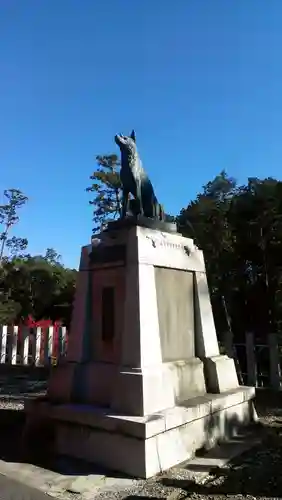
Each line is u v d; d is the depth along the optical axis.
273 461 5.00
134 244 5.54
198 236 14.55
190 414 5.20
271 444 5.62
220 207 15.20
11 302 27.70
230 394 6.08
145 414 4.84
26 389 10.07
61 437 5.35
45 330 12.21
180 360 5.93
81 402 5.63
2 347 12.78
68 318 26.70
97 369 5.68
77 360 5.87
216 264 14.68
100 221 22.45
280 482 4.38
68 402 5.66
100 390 5.58
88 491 4.20
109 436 4.86
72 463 4.97
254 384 8.59
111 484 4.38
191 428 5.25
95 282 6.09
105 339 5.78
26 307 30.06
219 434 5.73
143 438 4.54
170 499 4.03
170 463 4.82
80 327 6.01
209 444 5.49
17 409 8.06
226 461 5.02
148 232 5.77
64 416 5.27
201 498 4.05
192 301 6.47
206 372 6.26
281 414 7.21
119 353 5.56
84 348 5.91
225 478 4.54
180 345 6.02
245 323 15.20
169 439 4.87
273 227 14.18
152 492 4.17
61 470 4.77
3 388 10.29
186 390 5.77
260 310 15.18
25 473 4.68
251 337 8.80
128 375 5.05
